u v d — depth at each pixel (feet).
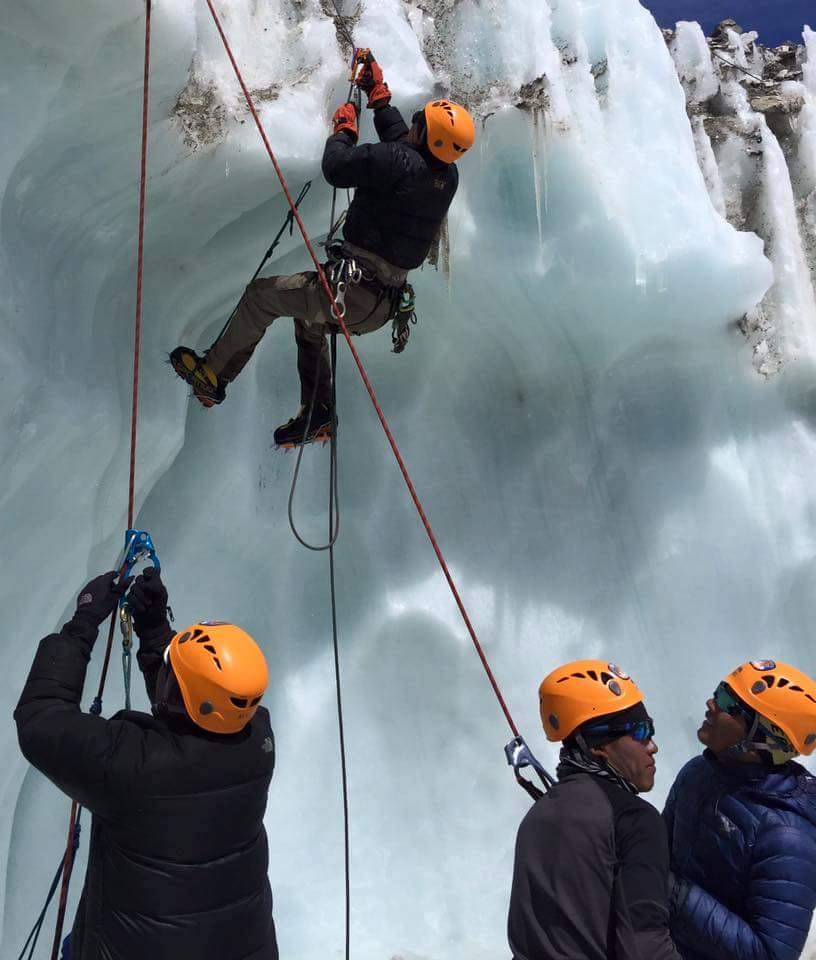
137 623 7.60
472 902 15.23
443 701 15.85
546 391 16.25
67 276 10.48
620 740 6.81
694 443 16.12
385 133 10.37
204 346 14.19
